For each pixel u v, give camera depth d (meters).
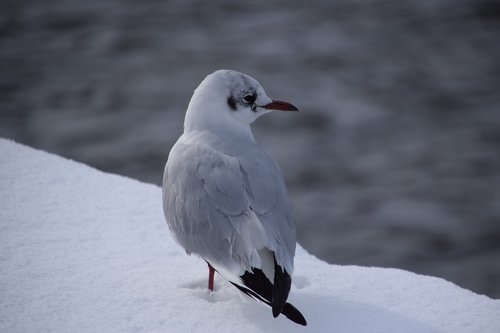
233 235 5.56
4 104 18.41
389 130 16.86
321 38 23.28
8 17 25.84
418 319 5.61
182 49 22.48
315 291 6.02
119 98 18.69
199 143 6.12
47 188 7.87
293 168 14.91
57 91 19.25
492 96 19.02
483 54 22.22
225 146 6.07
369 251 12.23
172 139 16.30
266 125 16.89
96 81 19.98
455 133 16.78
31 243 6.68
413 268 11.81
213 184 5.73
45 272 6.16
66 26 24.84
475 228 12.89
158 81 19.94
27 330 5.32
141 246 6.80
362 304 5.80
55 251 6.56
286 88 19.31
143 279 6.16
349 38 23.36
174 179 6.02
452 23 25.03
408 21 25.16
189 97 18.83
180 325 5.45
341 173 14.78
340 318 5.59
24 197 7.60
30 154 8.72
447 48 22.73
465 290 6.10
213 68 20.91
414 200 13.80
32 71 20.80
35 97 18.83
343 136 16.47
